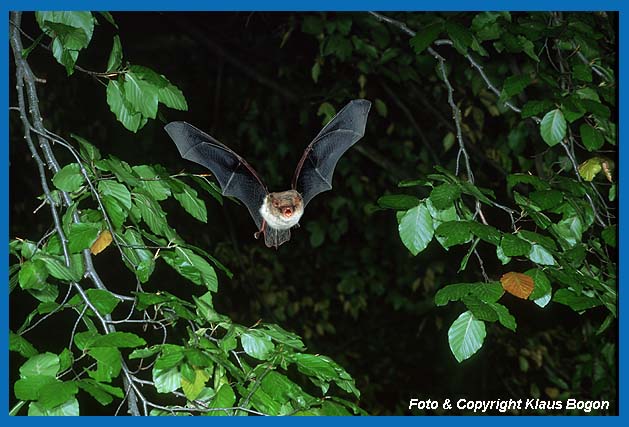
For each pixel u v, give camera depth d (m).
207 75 11.54
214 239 11.38
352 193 11.35
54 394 3.29
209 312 4.17
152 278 10.24
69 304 3.89
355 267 11.39
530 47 5.77
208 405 3.83
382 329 12.53
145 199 4.45
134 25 10.63
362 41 8.52
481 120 9.70
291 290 11.62
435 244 11.09
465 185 4.48
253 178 5.51
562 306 10.99
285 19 9.90
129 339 3.58
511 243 4.16
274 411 3.76
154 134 10.98
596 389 7.22
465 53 5.57
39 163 4.33
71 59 4.30
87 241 3.99
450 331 4.04
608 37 6.50
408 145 10.69
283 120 11.08
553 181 5.41
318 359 4.00
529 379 11.26
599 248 5.10
